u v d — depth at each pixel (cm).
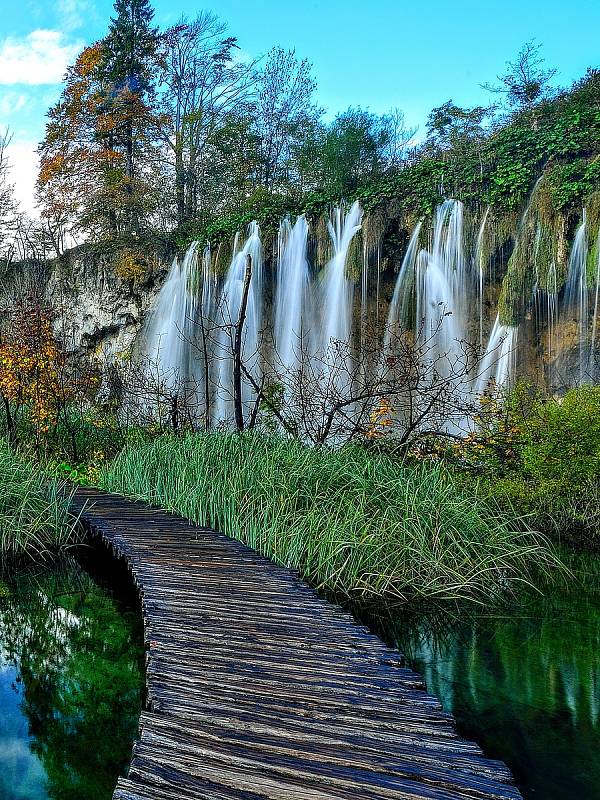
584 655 504
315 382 1216
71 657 533
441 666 491
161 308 2195
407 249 1566
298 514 702
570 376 1297
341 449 877
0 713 438
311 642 446
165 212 2447
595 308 1238
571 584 671
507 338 1370
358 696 367
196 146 2539
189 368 2039
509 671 483
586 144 1315
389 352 1498
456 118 2214
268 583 572
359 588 620
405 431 1012
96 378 1552
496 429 951
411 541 653
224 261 1959
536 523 825
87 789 354
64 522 808
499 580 654
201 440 949
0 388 1267
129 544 691
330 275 1694
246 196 2416
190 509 820
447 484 758
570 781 346
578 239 1277
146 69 2652
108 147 2683
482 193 1444
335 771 290
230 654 422
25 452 1250
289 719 337
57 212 2703
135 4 2691
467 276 1461
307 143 2189
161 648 429
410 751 309
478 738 390
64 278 2453
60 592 694
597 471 805
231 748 307
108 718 434
